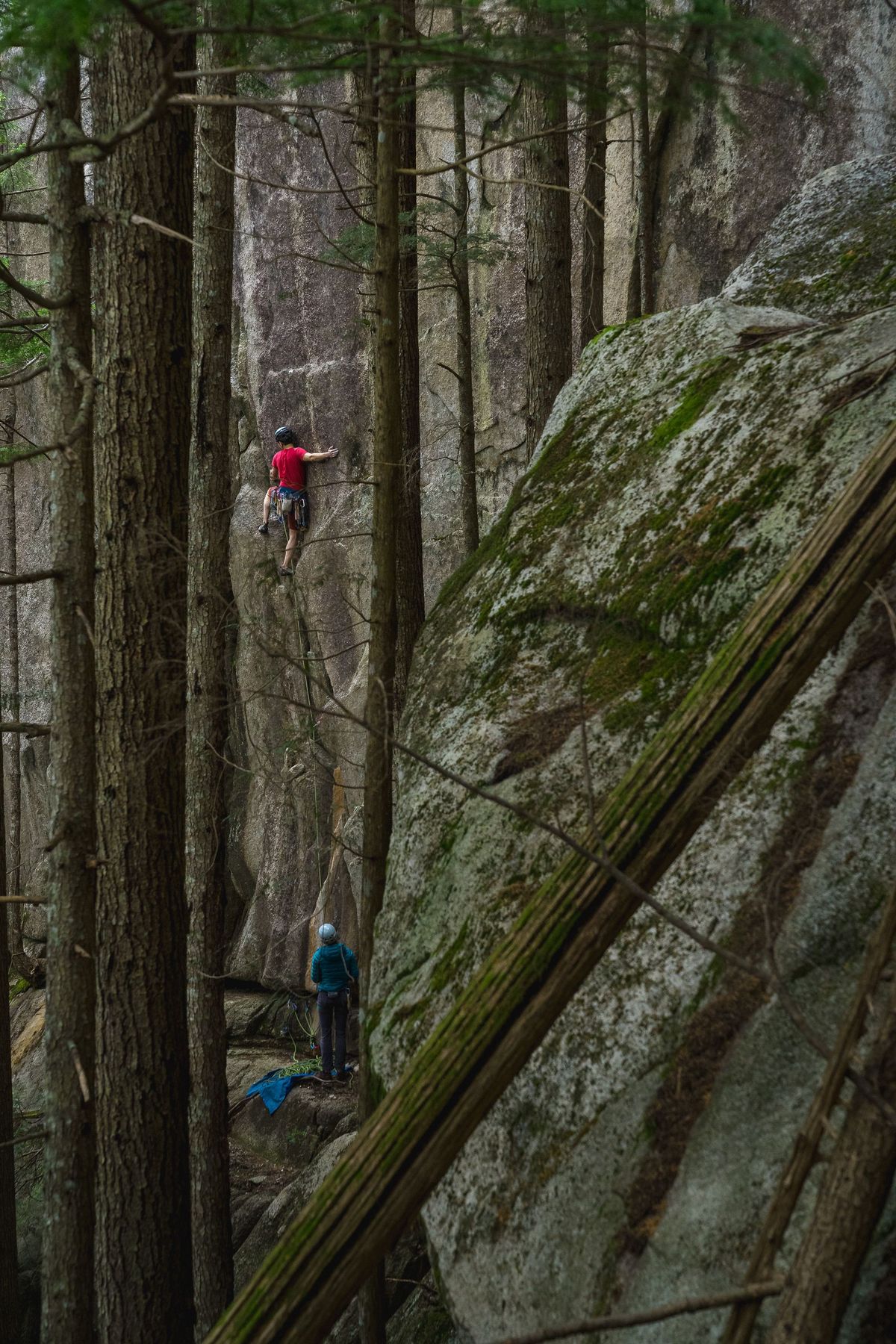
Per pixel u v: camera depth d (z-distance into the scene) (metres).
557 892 1.60
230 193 6.37
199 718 6.33
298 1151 9.25
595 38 2.26
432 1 2.28
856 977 2.11
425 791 3.36
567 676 3.32
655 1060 2.32
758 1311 1.41
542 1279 2.18
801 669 1.70
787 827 2.46
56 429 3.78
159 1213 5.21
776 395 3.42
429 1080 1.50
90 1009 3.77
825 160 8.25
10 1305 6.17
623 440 3.89
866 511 1.76
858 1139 1.41
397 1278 6.00
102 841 5.21
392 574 4.48
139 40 4.92
